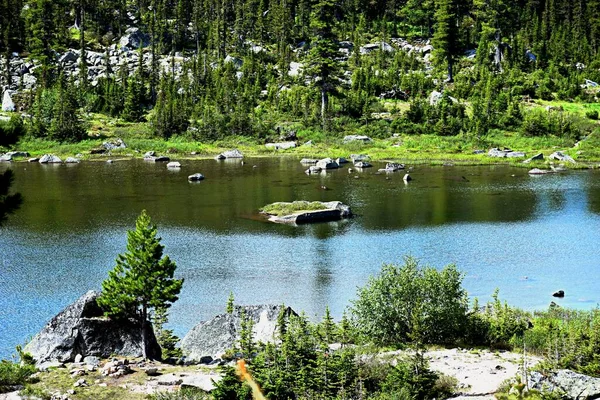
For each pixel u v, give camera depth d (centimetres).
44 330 2978
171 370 2822
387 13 19925
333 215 6612
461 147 12094
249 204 7325
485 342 3300
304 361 2641
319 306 4003
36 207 7125
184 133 13875
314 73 14188
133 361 2889
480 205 7188
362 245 5509
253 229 6116
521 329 3359
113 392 2520
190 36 19488
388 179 9206
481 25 17762
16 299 4119
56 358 2894
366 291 3453
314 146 12812
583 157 11025
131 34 18925
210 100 15138
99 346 2973
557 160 10756
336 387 2516
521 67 15988
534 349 3094
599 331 2770
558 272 4728
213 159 11944
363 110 13900
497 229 6059
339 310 3916
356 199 7631
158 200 7581
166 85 15525
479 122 12631
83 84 15962
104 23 19638
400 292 3341
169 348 3291
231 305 3434
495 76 15012
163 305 3062
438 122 12962
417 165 10769
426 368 2598
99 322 3009
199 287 4397
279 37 18350
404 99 14888
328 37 14538
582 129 12606
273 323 3212
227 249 5384
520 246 5450
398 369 2566
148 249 3031
